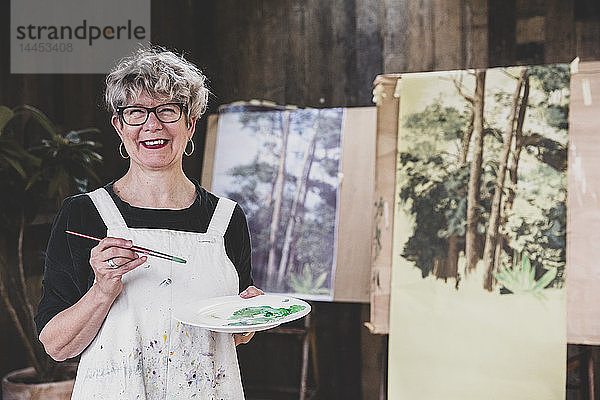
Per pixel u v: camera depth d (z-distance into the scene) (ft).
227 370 5.29
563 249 9.18
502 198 9.48
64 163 10.85
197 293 5.16
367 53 12.62
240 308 5.08
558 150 9.39
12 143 10.43
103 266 4.58
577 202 9.30
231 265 5.40
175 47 13.26
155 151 5.08
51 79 13.01
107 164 13.34
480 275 9.39
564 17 11.84
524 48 12.01
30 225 12.37
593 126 9.38
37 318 4.99
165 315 5.06
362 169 11.88
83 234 5.05
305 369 11.80
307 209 11.96
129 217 5.18
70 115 13.17
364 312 12.48
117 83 5.06
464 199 9.59
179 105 5.12
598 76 9.44
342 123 12.14
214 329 4.57
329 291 11.63
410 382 9.43
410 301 9.57
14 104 12.62
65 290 5.03
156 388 5.03
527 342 9.12
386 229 9.82
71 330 4.76
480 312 9.31
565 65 9.57
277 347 12.89
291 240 11.93
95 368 4.92
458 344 9.33
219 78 13.19
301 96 12.88
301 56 12.88
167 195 5.32
